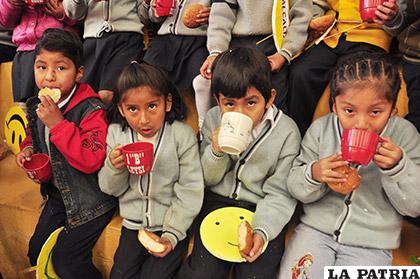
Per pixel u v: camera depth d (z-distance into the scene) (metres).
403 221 1.44
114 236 1.46
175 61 1.74
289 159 1.31
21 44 2.08
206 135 1.40
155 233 1.36
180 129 1.37
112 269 1.36
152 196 1.37
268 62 1.25
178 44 1.75
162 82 1.30
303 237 1.26
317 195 1.24
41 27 2.01
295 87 1.56
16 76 2.08
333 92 1.19
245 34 1.61
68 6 1.87
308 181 1.21
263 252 1.25
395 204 1.18
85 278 1.46
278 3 1.45
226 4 1.62
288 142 1.32
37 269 1.41
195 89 1.61
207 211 1.37
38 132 1.52
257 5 1.58
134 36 1.91
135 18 1.93
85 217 1.43
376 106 1.11
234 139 1.12
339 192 1.18
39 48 1.43
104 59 1.87
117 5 1.89
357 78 1.11
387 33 1.57
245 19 1.61
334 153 1.26
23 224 1.69
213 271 1.23
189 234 1.40
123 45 1.88
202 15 1.69
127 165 1.19
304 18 1.56
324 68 1.57
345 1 1.61
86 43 1.91
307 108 1.59
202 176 1.35
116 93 1.32
